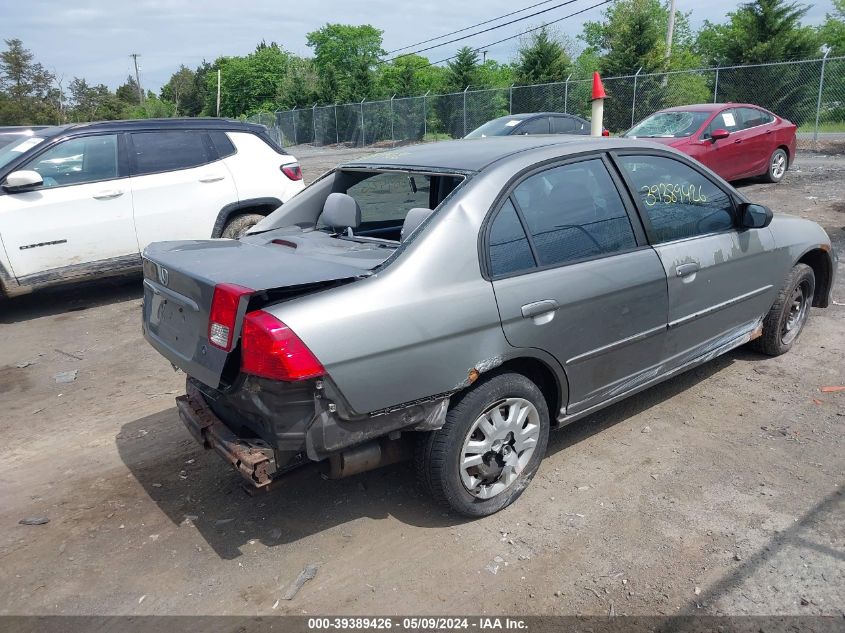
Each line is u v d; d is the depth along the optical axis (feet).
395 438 9.86
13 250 22.22
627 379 12.63
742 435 13.35
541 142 12.41
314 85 162.09
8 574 10.26
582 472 12.34
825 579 9.36
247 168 26.94
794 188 41.57
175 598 9.62
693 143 38.81
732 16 98.58
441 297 9.76
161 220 24.86
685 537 10.38
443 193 13.58
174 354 10.42
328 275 9.41
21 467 13.53
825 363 16.49
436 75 177.37
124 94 341.00
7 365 19.44
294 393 8.87
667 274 12.61
